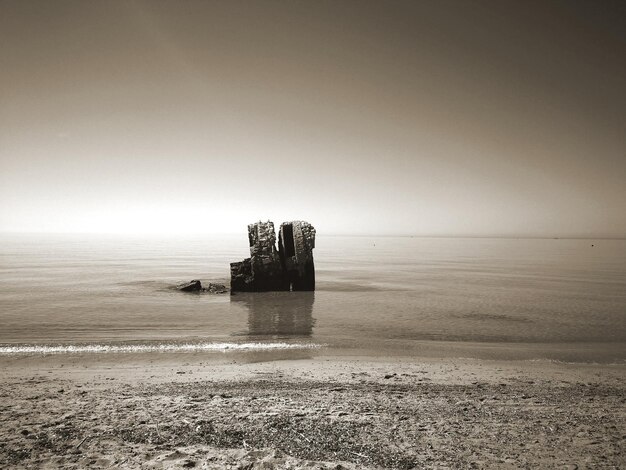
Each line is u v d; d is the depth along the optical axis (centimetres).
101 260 9381
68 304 3269
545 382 1328
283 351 1823
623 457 697
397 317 2825
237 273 4309
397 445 739
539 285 5041
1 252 12838
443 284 5138
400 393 1145
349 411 950
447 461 671
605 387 1278
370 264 9481
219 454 678
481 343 2050
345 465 645
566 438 787
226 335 2195
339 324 2559
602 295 4081
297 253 4338
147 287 4481
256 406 980
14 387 1191
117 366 1524
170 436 765
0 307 3091
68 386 1207
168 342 1986
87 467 623
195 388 1184
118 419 868
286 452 698
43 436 759
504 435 800
